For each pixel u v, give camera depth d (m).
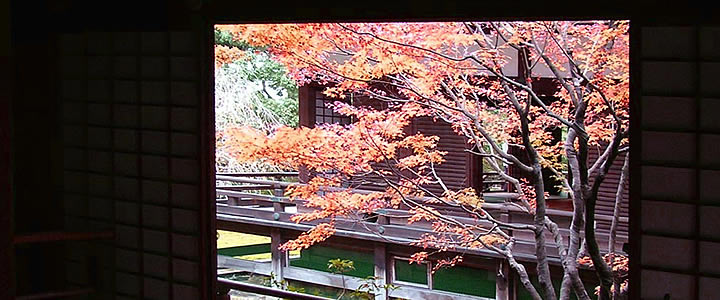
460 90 6.38
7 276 3.22
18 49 5.14
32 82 5.14
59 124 5.12
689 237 3.00
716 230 2.94
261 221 10.33
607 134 6.00
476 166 9.52
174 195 4.49
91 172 4.97
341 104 6.44
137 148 4.68
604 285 5.72
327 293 9.84
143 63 4.59
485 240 7.15
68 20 4.97
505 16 3.39
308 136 6.15
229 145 6.26
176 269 4.51
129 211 4.76
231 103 12.93
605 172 5.55
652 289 3.08
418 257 7.21
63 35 5.04
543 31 5.84
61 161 5.13
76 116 5.02
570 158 6.13
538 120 6.51
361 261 9.62
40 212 5.20
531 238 8.35
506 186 11.22
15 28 5.11
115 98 4.78
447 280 8.78
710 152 2.95
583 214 6.37
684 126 2.99
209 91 4.32
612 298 5.89
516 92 6.46
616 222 6.15
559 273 7.88
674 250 3.03
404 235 8.92
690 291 3.01
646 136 3.07
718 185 2.94
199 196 4.34
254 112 13.02
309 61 6.21
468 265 8.52
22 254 5.18
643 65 3.06
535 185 6.09
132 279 4.77
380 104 8.84
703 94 2.95
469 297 8.26
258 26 5.95
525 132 5.95
